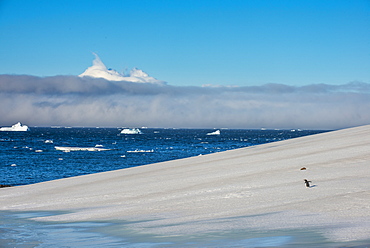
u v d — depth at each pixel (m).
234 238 15.23
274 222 17.91
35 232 20.28
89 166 120.62
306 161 42.41
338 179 29.58
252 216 19.98
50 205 31.92
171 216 22.45
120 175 49.22
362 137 60.19
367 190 23.91
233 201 25.48
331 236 14.19
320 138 71.25
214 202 25.88
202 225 18.70
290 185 29.36
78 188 40.84
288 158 47.38
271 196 25.75
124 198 31.98
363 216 17.48
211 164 50.75
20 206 32.62
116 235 18.17
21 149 192.50
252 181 33.62
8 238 18.61
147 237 16.97
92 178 49.06
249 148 70.75
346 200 21.39
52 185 45.50
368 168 33.28
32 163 126.69
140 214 24.12
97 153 170.88
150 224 20.39
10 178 92.56
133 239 16.83
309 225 16.53
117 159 143.12
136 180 42.59
